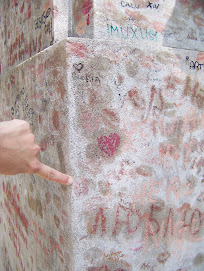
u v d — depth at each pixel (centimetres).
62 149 136
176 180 161
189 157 163
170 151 157
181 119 157
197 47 178
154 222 157
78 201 134
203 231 175
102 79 132
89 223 138
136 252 154
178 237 167
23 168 105
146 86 144
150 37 159
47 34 161
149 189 153
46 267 177
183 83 155
